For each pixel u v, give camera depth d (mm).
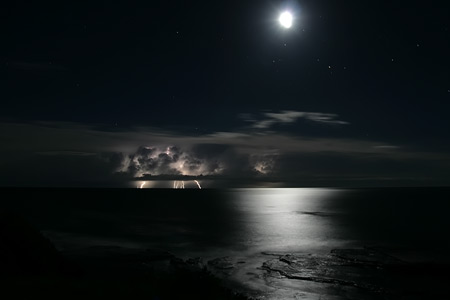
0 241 23281
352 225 93750
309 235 73312
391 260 44375
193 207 173375
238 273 39688
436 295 32281
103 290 15008
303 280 36719
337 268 41438
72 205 167125
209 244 60500
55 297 13141
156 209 152750
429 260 44719
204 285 18203
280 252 53250
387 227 89062
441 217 120000
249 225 92250
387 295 32312
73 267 25750
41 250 24609
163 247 56656
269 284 35438
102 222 92250
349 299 31203
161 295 15289
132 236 67750
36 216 103875
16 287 14750
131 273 34594
